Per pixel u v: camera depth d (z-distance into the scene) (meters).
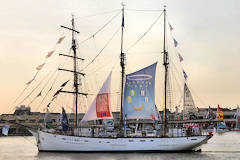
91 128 82.38
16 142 132.12
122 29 86.81
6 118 176.75
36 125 173.88
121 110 83.25
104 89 82.12
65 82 84.75
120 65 85.88
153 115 82.00
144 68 84.38
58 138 79.06
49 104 84.25
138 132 81.44
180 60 83.69
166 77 84.81
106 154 75.38
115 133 82.00
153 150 77.88
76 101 90.19
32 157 72.50
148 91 83.38
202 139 78.81
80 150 77.94
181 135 80.75
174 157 70.62
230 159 68.69
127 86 83.94
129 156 71.81
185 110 126.00
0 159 71.50
